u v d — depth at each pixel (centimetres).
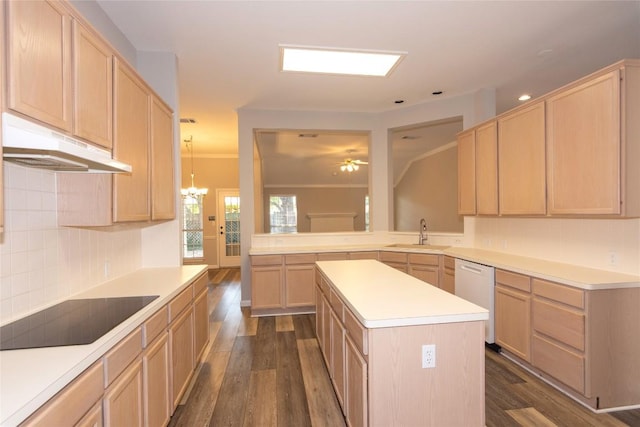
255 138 517
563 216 257
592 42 290
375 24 259
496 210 333
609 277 233
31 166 166
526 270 266
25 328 146
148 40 280
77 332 141
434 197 755
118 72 191
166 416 197
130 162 207
